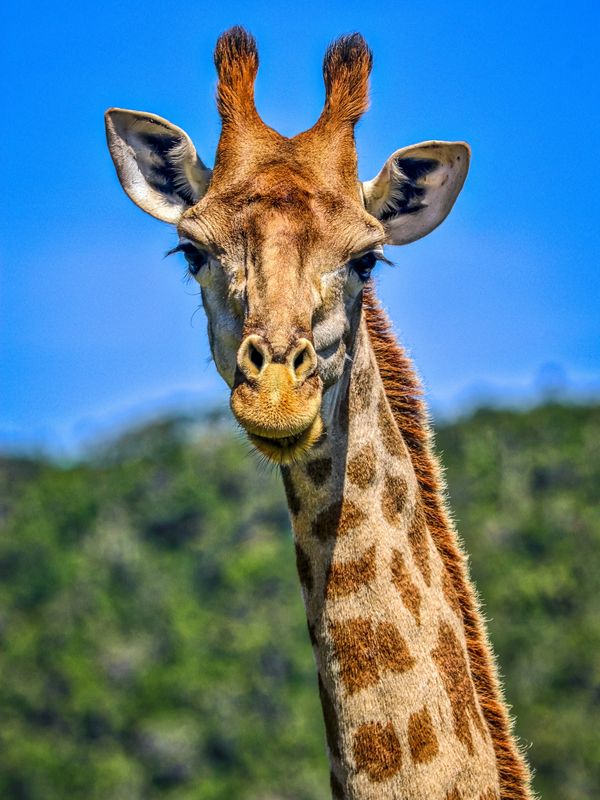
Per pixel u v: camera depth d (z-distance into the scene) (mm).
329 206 13211
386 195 14391
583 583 99000
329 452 13109
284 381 11977
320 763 99062
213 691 104625
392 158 14234
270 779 97375
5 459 147875
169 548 129625
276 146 13695
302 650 110188
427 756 12383
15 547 127062
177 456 140000
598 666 88625
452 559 13695
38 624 115938
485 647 13469
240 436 13711
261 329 12312
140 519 130875
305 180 13312
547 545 104188
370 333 14281
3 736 102312
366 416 13391
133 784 98375
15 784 99625
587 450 119812
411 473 13617
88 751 101938
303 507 13164
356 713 12578
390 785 12391
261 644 109250
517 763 13102
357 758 12508
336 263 13070
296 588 119562
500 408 131500
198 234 13336
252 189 13203
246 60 14086
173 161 14609
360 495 13109
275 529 131750
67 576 121688
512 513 109375
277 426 11812
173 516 131750
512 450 121375
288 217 12945
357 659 12680
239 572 117875
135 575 122312
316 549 13078
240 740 99875
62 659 109812
